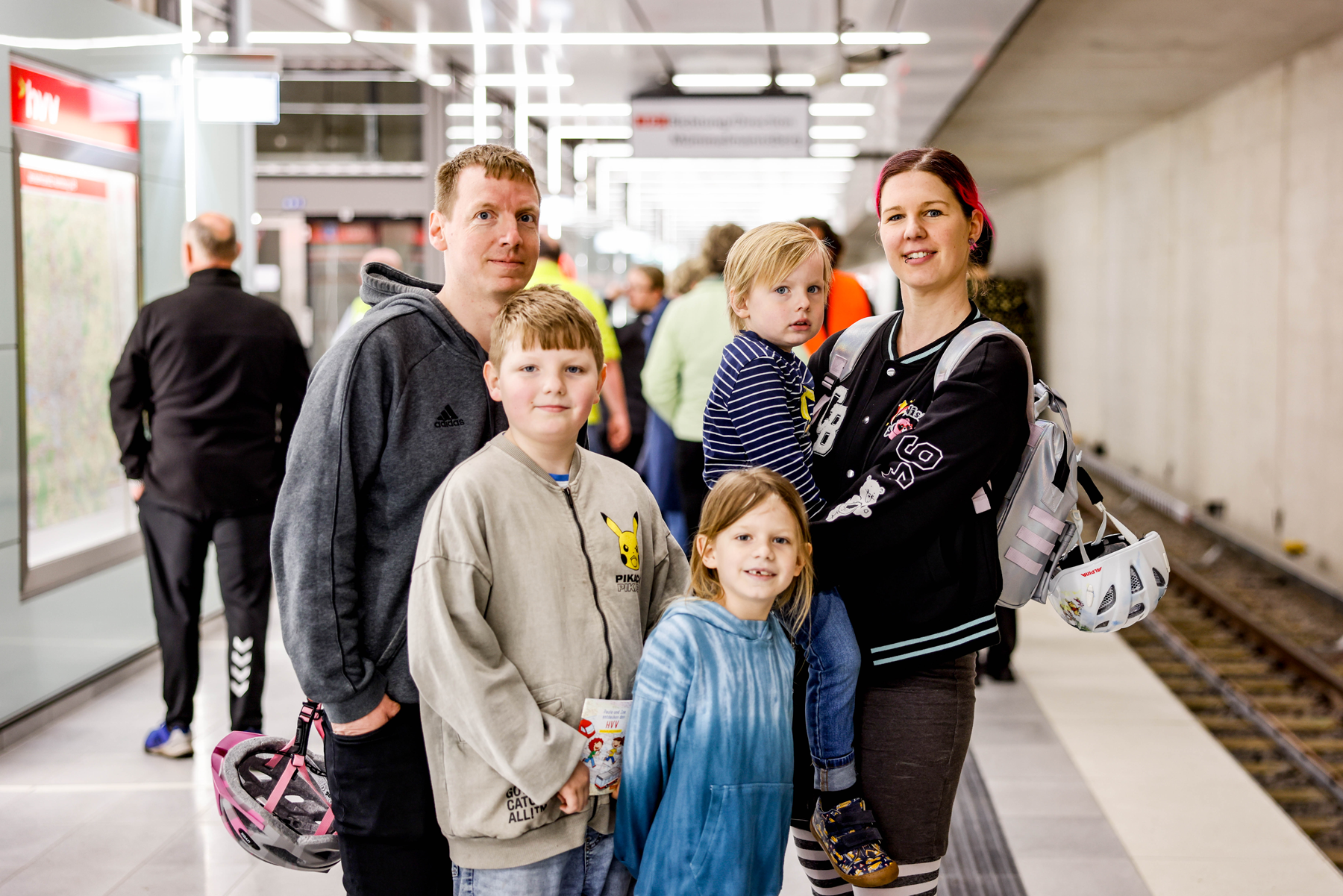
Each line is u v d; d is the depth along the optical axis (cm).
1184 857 362
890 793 215
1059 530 221
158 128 580
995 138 1419
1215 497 1111
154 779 421
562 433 201
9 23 458
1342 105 809
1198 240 1152
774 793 203
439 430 212
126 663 547
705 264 508
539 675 199
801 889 347
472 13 830
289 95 1316
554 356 198
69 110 502
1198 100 1123
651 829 202
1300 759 527
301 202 1329
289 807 235
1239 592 870
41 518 495
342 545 204
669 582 226
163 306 422
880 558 207
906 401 220
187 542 428
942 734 214
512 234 218
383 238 1335
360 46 952
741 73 1032
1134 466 1406
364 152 1322
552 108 1228
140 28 560
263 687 432
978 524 215
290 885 342
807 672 220
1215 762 446
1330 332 837
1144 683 546
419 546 197
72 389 520
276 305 442
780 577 198
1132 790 417
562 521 204
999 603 231
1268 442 968
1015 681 550
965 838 375
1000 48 884
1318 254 857
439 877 218
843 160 1684
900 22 828
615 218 2422
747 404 220
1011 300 551
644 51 955
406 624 212
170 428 421
